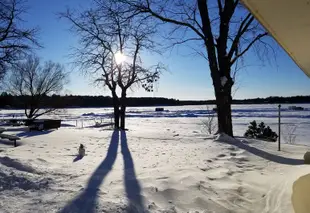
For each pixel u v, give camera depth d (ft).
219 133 44.57
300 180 21.52
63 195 15.21
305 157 28.27
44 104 131.54
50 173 19.67
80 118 188.75
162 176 20.56
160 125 127.85
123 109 76.43
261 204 17.76
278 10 7.88
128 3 50.65
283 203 17.38
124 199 15.26
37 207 13.53
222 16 46.03
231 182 21.24
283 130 96.27
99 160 26.86
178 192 17.79
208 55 46.62
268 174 24.35
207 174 22.44
